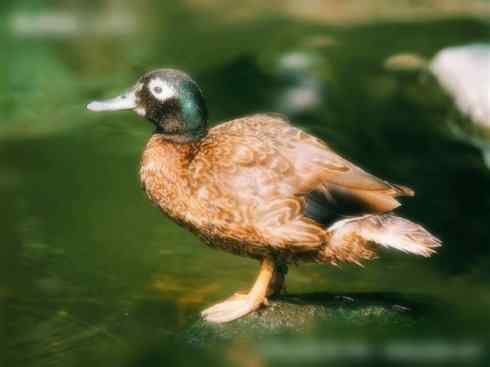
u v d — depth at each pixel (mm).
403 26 13750
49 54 13180
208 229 6840
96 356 6570
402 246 6480
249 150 6691
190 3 15820
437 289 7676
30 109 11445
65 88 12094
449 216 9055
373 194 6590
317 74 11734
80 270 7930
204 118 6984
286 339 6633
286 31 13805
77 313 7195
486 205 9266
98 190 9453
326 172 6629
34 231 8609
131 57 13047
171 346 6652
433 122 10836
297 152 6691
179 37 13844
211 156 6766
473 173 9867
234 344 6574
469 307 7273
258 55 12586
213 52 13102
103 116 11305
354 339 6637
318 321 6820
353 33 13484
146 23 14656
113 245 8391
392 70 11695
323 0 15648
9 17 14750
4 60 12891
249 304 6840
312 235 6594
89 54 13211
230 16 14938
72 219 8859
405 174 9844
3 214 8914
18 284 7664
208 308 7035
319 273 7957
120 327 6984
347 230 6559
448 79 11000
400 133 10656
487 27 13578
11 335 6875
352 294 7293
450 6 14961
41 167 9938
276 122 7027
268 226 6602
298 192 6570
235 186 6621
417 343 6633
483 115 10586
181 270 7945
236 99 11531
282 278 7074
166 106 6930
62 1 15672
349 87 11461
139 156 10227
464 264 8172
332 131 10734
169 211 6980
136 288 7625
